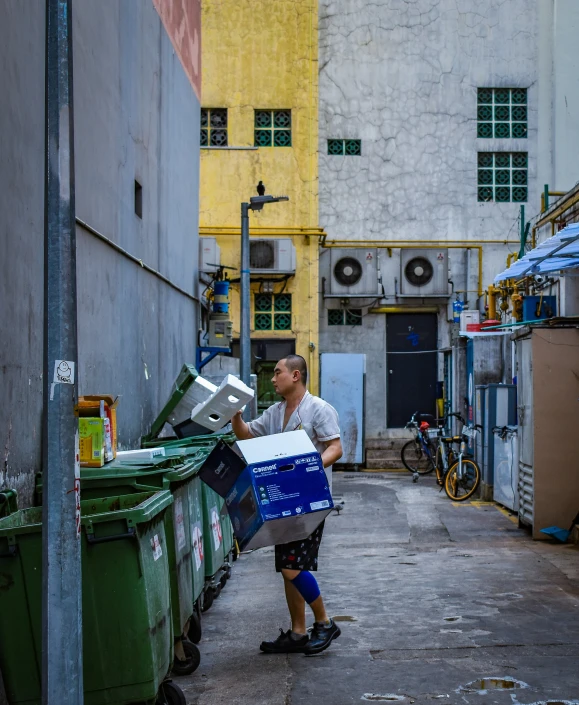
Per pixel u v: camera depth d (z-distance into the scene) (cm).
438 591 821
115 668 427
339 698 514
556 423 1152
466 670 563
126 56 1005
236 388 562
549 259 1104
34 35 673
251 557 1080
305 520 558
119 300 970
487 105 2372
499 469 1473
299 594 613
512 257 1959
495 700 505
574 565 949
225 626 706
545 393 1154
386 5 2373
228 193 2259
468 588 831
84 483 573
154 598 448
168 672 485
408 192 2352
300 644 612
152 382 1169
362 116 2364
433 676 552
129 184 1026
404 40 2370
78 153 794
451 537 1195
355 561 1026
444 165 2356
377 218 2347
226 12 2281
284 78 2283
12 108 614
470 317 1898
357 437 2192
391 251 2347
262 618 731
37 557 423
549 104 2370
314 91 2280
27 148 648
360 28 2372
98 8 871
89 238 837
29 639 423
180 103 1409
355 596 811
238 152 2266
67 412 368
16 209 619
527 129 2364
